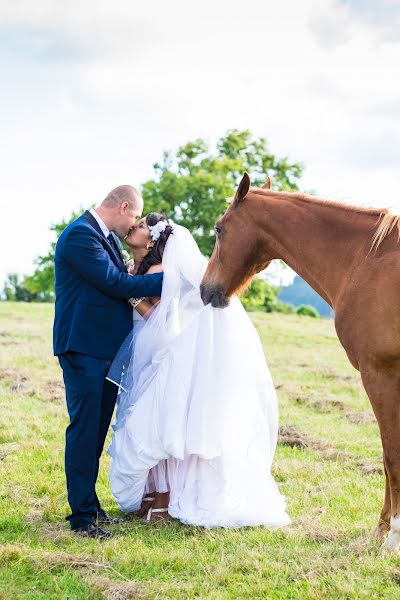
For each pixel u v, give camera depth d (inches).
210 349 187.6
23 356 474.3
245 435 190.5
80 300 181.8
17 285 1775.3
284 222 178.4
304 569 151.6
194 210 1393.9
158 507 193.5
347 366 514.3
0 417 301.7
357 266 163.9
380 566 149.6
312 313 1401.3
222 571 150.3
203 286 189.9
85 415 178.7
